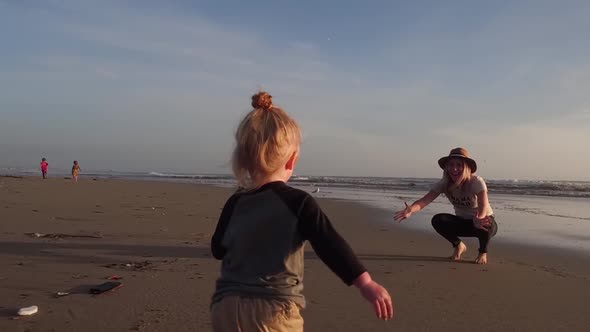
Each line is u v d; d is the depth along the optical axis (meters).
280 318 1.65
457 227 5.66
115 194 15.77
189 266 4.87
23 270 4.46
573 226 9.39
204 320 3.20
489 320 3.42
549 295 4.13
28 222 7.78
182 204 12.75
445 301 3.89
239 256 1.73
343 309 3.57
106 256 5.27
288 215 1.70
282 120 1.80
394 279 4.66
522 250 6.57
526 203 16.00
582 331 3.23
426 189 26.30
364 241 7.18
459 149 5.54
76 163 25.88
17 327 3.01
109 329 3.01
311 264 5.19
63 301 3.55
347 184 34.34
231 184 31.20
